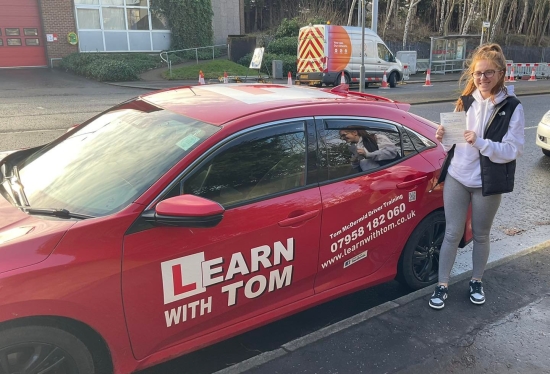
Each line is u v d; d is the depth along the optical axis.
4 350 1.98
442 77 28.02
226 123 2.64
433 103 14.40
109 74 18.69
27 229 2.16
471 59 3.13
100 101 13.12
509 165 3.05
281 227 2.68
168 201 2.23
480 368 2.77
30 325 2.01
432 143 3.60
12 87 16.20
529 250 4.36
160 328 2.36
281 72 22.33
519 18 48.91
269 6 41.72
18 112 10.91
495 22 37.88
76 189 2.54
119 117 3.14
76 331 2.14
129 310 2.23
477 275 3.45
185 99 3.16
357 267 3.20
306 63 19.33
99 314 2.15
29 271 1.97
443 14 40.94
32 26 21.83
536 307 3.42
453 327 3.15
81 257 2.10
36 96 13.97
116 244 2.19
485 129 3.00
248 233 2.55
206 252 2.42
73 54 21.98
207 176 2.51
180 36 25.14
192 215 2.18
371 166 3.21
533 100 16.47
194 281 2.40
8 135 8.30
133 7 23.84
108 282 2.15
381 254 3.32
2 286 1.91
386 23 36.78
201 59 25.48
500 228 5.20
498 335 3.08
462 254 4.51
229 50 24.62
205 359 2.93
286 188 2.79
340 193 2.96
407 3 41.09
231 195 2.59
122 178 2.49
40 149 3.32
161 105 3.10
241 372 2.66
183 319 2.42
